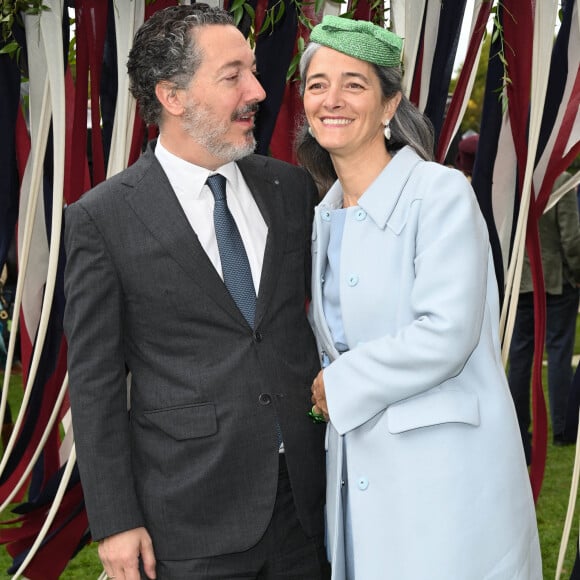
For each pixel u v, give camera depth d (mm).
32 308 2721
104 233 1923
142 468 1982
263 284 1980
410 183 1888
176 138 2014
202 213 2008
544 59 2455
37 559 2740
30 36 2555
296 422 1984
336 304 1980
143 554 1950
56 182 2518
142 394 1975
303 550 2055
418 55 2541
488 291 1928
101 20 2527
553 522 3742
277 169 2172
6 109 2604
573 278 4707
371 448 1887
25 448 2738
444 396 1835
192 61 1950
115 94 2629
